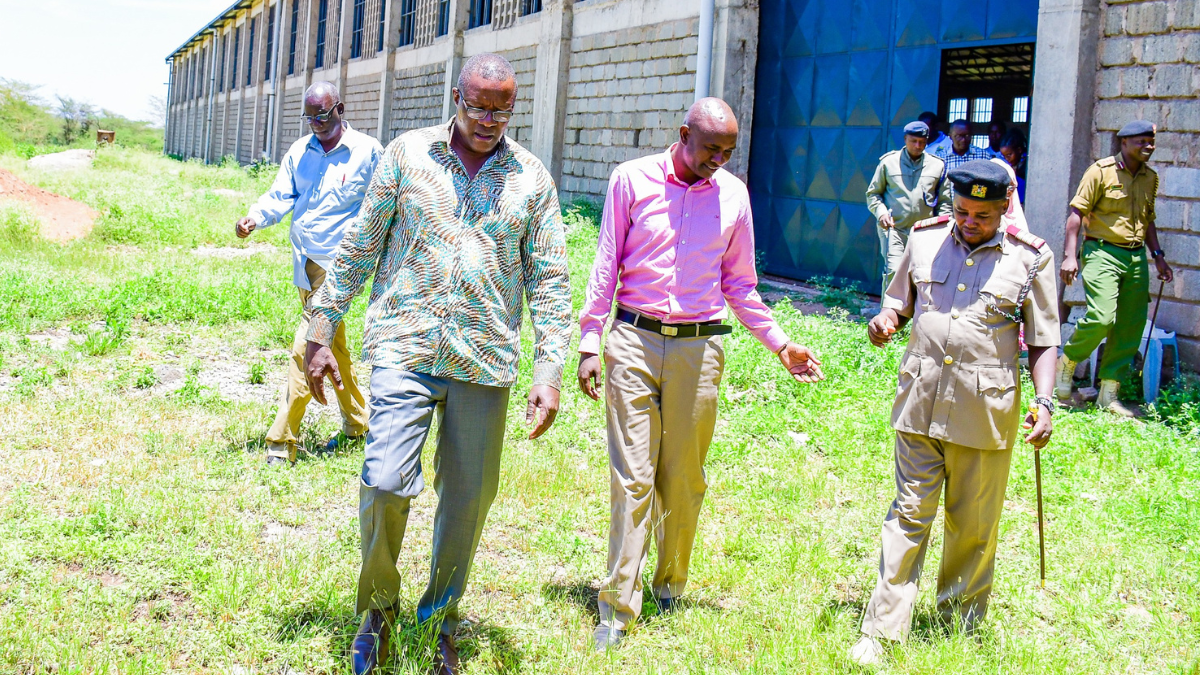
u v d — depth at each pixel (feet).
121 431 18.45
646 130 51.96
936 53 36.24
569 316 11.05
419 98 86.74
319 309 10.62
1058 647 12.12
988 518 12.17
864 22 39.55
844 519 16.44
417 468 10.33
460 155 10.58
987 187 11.40
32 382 21.20
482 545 14.49
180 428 18.99
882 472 18.53
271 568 12.79
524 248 10.98
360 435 19.02
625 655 11.45
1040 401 11.64
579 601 12.89
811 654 11.41
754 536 15.42
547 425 10.77
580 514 15.96
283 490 15.92
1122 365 24.80
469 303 10.40
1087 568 14.42
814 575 13.99
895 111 38.11
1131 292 24.41
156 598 12.09
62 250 41.14
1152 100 26.55
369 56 102.22
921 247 12.38
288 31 138.62
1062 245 28.19
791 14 43.57
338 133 17.44
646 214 11.98
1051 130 28.30
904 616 11.73
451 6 77.92
